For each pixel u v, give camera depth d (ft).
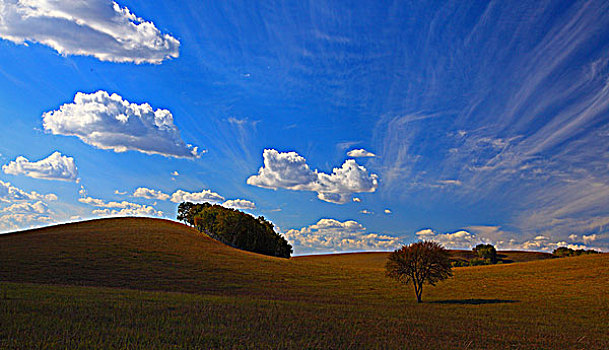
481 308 137.59
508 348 71.20
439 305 148.05
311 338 66.90
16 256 200.13
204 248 277.03
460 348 68.54
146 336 60.18
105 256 213.87
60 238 260.83
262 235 384.68
